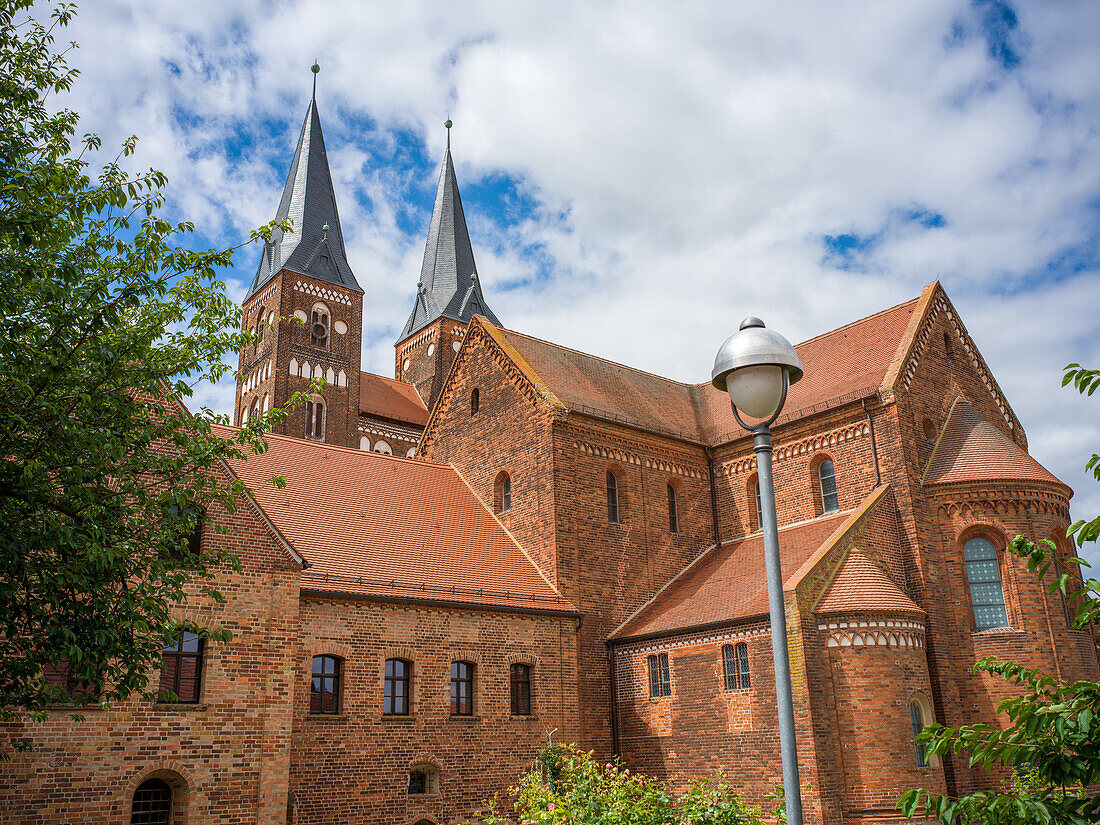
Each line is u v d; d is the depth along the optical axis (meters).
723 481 40.44
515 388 38.09
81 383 15.77
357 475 35.47
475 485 39.16
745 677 29.72
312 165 86.69
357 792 26.31
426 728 28.31
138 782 20.88
